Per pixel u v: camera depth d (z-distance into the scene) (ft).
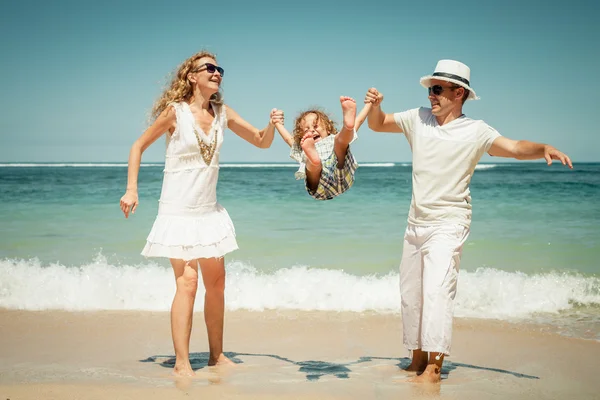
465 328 18.13
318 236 36.60
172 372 12.98
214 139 13.21
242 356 14.96
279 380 12.34
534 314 20.30
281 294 22.47
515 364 14.11
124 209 12.32
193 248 12.66
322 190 12.64
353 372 13.21
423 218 12.85
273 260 29.25
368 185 84.89
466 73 12.97
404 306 13.35
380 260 29.27
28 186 86.28
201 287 22.75
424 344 12.00
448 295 12.17
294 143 13.51
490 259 29.37
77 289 22.67
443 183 12.67
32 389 11.37
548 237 35.81
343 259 29.53
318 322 19.04
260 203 56.29
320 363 14.19
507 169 214.69
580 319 19.45
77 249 31.83
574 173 155.33
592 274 25.59
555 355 14.99
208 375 12.75
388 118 13.91
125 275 24.56
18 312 20.15
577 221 42.73
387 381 12.41
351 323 18.92
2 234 36.94
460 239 12.73
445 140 12.68
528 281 23.84
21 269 25.43
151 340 16.61
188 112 12.96
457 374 13.12
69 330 17.70
